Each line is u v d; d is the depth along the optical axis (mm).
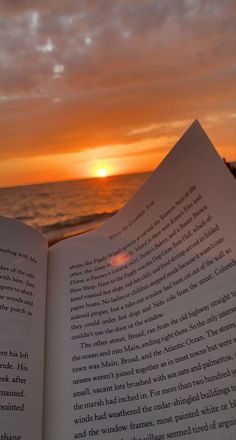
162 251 451
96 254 536
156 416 364
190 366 365
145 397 380
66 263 547
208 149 420
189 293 398
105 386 409
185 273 412
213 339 359
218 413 329
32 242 548
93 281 510
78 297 501
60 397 423
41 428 404
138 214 504
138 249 487
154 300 433
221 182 400
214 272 382
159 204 473
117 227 531
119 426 377
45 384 441
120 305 464
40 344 463
